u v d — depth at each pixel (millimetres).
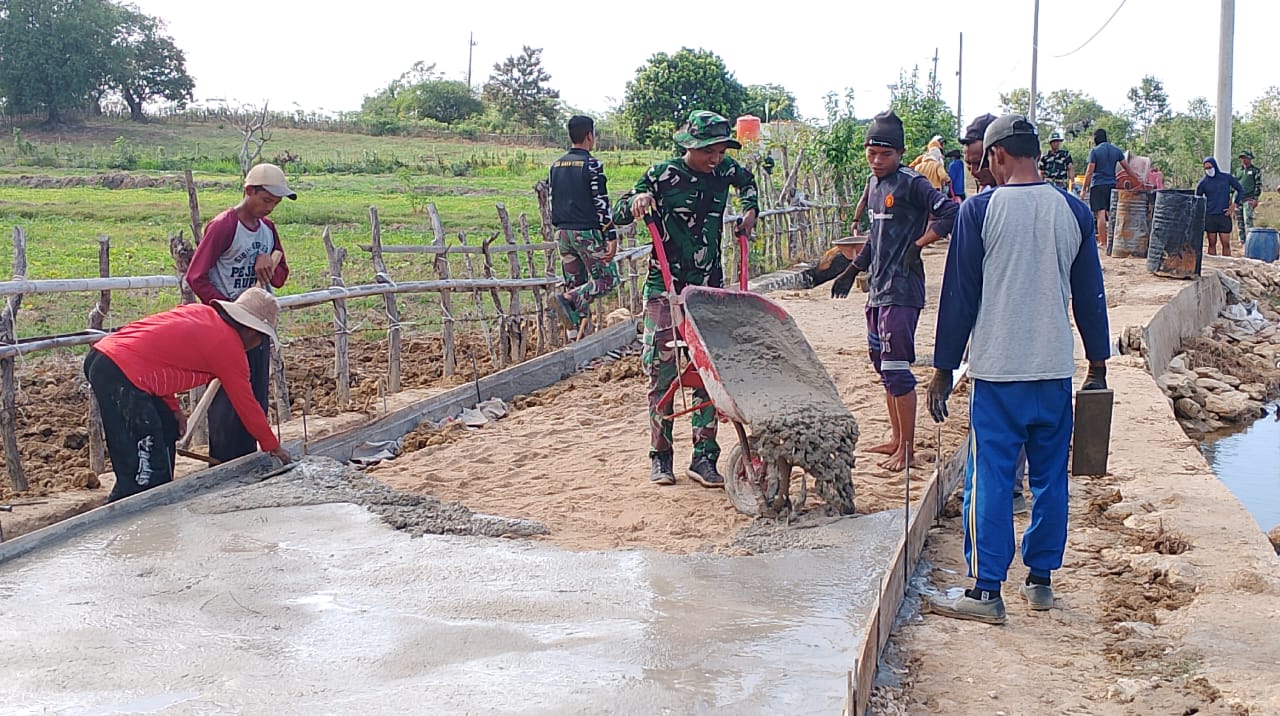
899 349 7020
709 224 7000
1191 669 4430
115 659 4441
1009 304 4859
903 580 5238
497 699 4105
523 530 6113
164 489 6562
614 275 11367
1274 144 47250
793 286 18016
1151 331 13305
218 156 56188
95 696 4129
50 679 4254
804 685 4273
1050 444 5008
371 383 10305
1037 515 5051
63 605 5020
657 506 6629
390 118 73688
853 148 23328
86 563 5562
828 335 12648
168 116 77188
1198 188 21000
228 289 7234
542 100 82688
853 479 7043
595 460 7668
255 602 5051
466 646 4574
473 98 84438
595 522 6340
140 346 6539
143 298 15219
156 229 24484
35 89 69938
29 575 5402
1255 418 13219
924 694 4270
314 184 40062
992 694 4250
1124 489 6816
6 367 6898
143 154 52125
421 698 4109
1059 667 4500
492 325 13547
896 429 7516
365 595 5152
